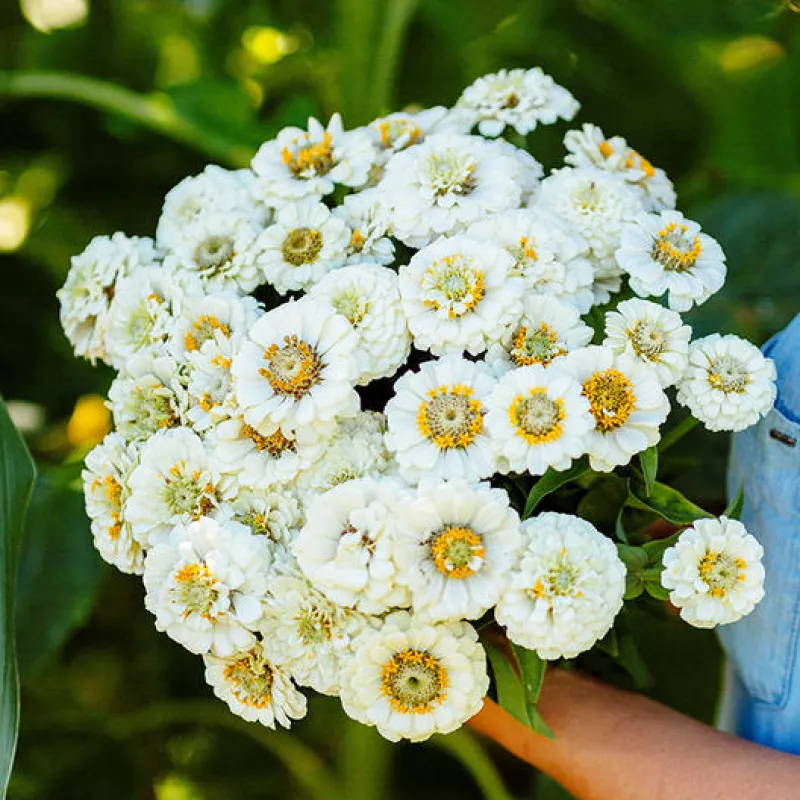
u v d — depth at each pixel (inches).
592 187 31.0
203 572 28.5
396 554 27.4
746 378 29.1
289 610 28.4
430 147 31.1
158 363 30.4
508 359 29.4
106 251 32.7
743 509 31.8
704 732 31.0
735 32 46.1
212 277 31.5
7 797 43.4
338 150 32.1
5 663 31.0
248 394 28.8
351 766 44.4
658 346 28.9
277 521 29.1
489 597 27.4
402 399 28.5
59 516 38.0
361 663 27.9
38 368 48.2
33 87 43.0
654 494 29.5
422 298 29.2
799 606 30.4
